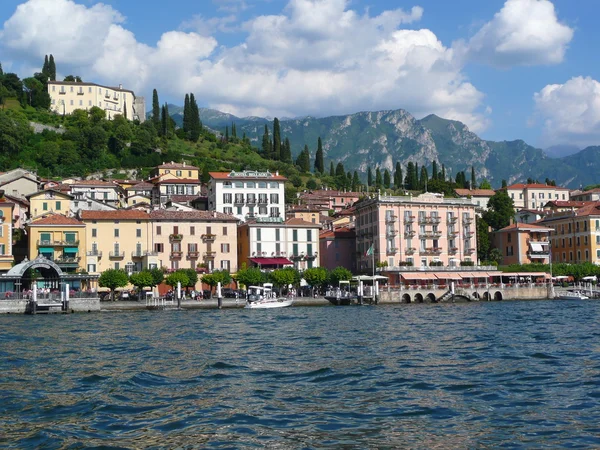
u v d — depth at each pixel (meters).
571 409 35.78
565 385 41.84
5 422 34.03
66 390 41.69
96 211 146.62
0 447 29.88
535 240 180.38
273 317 101.06
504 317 95.12
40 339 69.88
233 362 52.62
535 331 73.50
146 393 40.84
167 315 107.94
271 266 155.75
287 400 38.78
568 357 53.03
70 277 127.31
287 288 145.12
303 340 67.62
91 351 59.78
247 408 36.81
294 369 49.06
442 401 38.06
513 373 46.19
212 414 35.44
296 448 29.53
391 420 34.06
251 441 30.56
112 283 130.00
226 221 152.50
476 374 46.06
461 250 168.62
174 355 56.97
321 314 106.94
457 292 145.00
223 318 99.88
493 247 187.75
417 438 30.91
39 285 126.69
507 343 62.53
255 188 180.12
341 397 39.44
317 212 190.88
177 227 148.88
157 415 35.31
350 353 57.19
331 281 146.50
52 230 138.75
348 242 178.00
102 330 80.19
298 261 161.25
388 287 140.62
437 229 167.25
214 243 151.38
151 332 77.25
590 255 177.38
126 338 70.62
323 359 53.88
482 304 133.38
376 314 105.00
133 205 179.88
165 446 29.89
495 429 32.28
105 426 33.19
